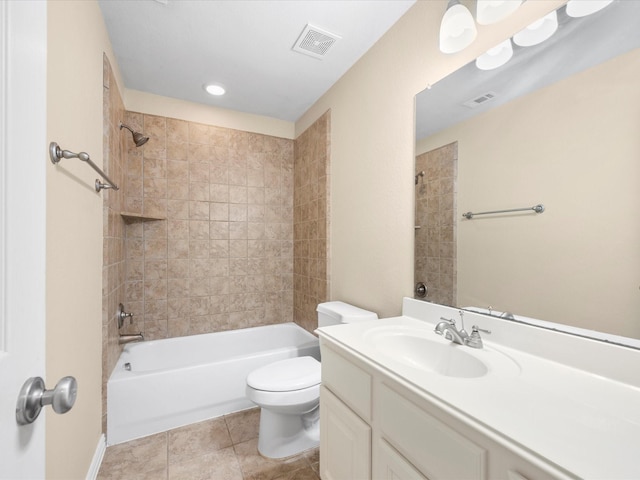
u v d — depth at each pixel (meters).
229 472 1.42
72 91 1.07
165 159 2.37
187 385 1.81
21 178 0.41
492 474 0.58
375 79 1.73
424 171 1.42
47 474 0.87
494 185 1.12
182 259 2.43
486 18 1.02
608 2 0.82
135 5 1.44
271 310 2.78
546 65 0.96
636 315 0.76
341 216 2.08
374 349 1.01
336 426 1.14
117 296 1.89
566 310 0.90
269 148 2.78
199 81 2.15
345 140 2.03
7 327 0.38
